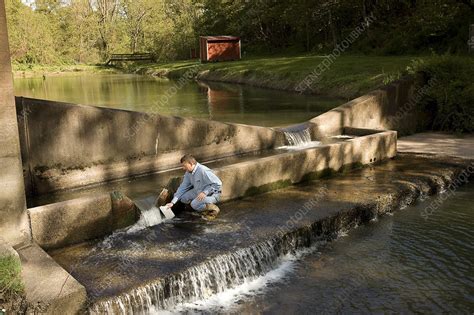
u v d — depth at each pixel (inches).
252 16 2048.5
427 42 1291.8
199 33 2335.1
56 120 384.2
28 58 2381.9
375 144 481.4
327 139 570.3
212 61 1878.7
